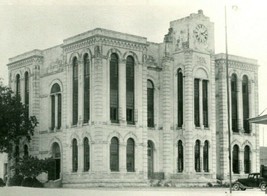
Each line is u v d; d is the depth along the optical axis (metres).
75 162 74.88
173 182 78.38
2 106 76.94
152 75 80.44
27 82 85.19
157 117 80.50
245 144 89.00
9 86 88.19
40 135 82.44
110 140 72.00
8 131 78.31
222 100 87.25
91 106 72.06
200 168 79.19
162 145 80.19
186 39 79.38
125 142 73.56
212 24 82.81
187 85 78.56
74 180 73.69
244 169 88.62
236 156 87.88
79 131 73.88
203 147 80.06
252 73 91.50
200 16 80.94
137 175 74.44
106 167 70.94
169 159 79.75
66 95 76.94
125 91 74.38
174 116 80.62
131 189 63.03
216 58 88.44
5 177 86.56
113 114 73.25
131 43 75.56
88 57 73.50
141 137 75.62
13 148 85.81
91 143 71.44
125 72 74.62
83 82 74.00
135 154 74.75
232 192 55.56
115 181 71.44
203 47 81.06
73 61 76.62
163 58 81.06
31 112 83.06
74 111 76.00
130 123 74.88
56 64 80.31
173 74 80.94
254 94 91.31
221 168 85.94
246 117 90.31
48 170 75.50
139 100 76.06
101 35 72.00
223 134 86.50
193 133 78.56
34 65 83.38
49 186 75.19
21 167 74.44
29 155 78.94
